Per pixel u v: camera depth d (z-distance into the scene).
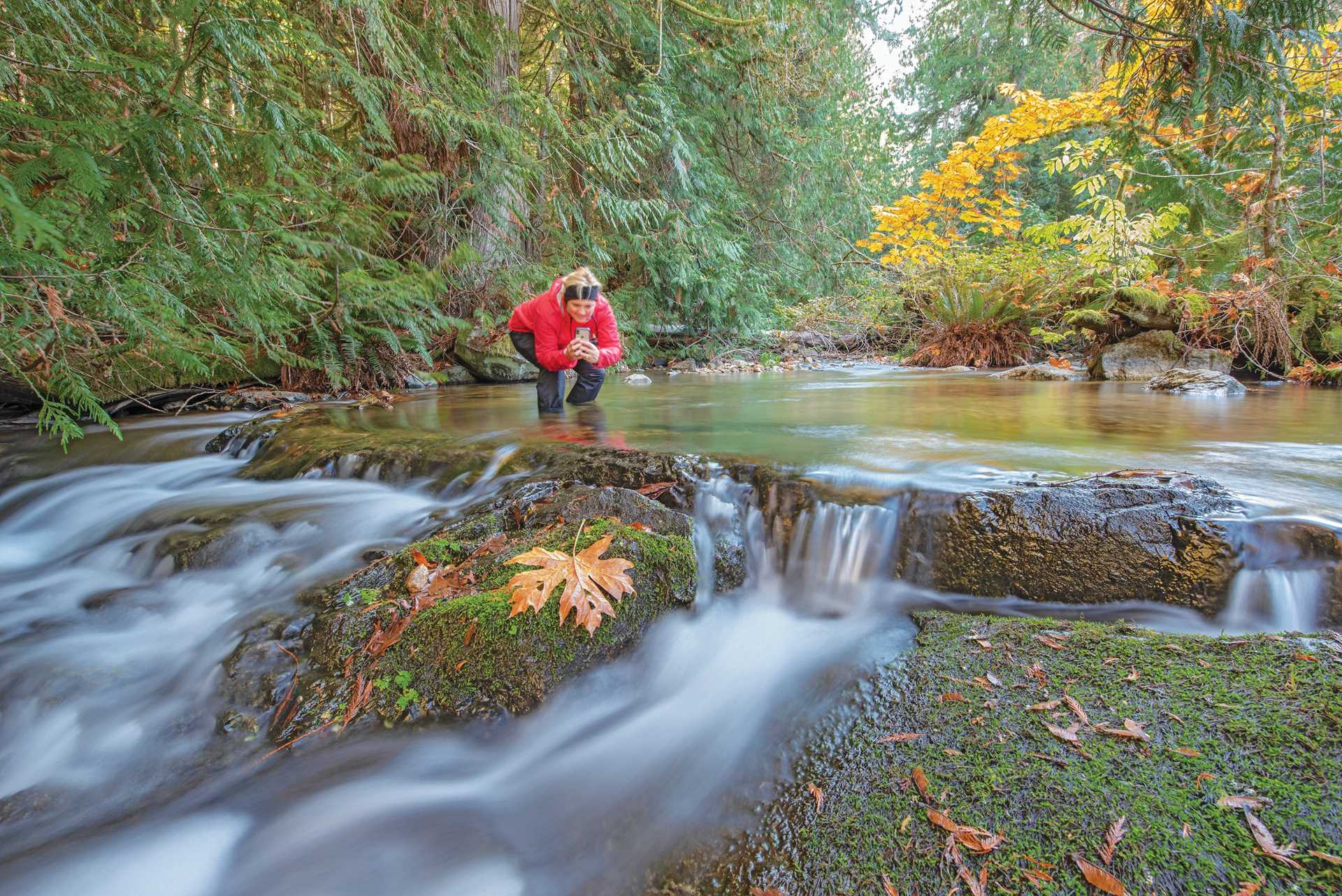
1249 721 1.14
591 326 4.09
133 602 2.03
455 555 1.95
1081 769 1.09
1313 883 0.84
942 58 17.53
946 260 9.27
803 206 12.24
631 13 8.23
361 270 5.38
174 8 2.29
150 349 3.70
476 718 1.47
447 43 6.06
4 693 1.63
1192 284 6.66
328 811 1.25
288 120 2.89
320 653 1.65
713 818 1.15
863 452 2.57
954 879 0.93
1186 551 1.69
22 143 2.06
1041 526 1.83
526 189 7.52
